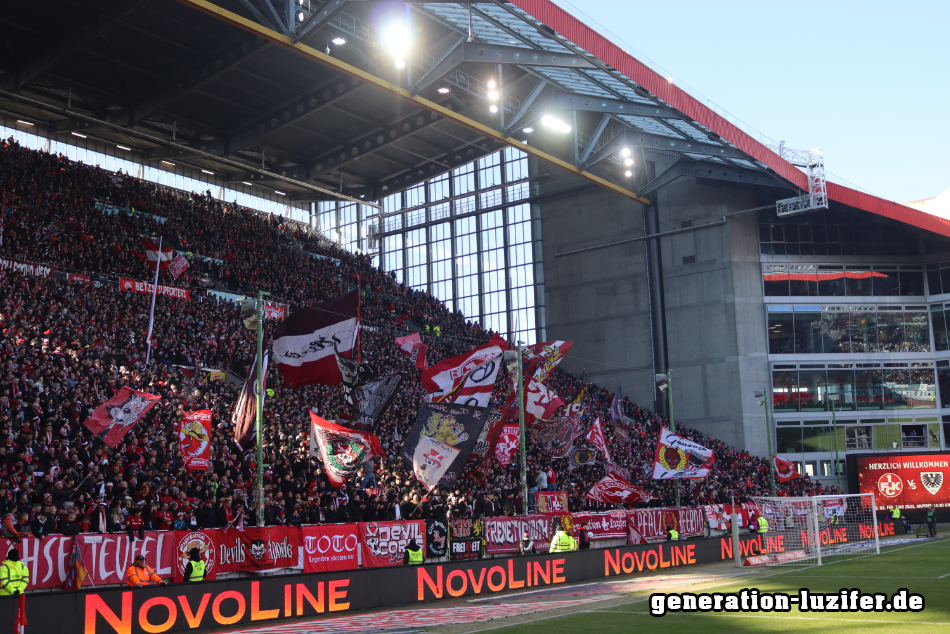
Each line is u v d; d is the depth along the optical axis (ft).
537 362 126.52
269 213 239.91
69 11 148.36
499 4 126.72
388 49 150.82
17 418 83.46
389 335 184.85
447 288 270.05
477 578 84.43
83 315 119.75
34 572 60.64
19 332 102.89
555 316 247.70
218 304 156.66
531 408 119.65
